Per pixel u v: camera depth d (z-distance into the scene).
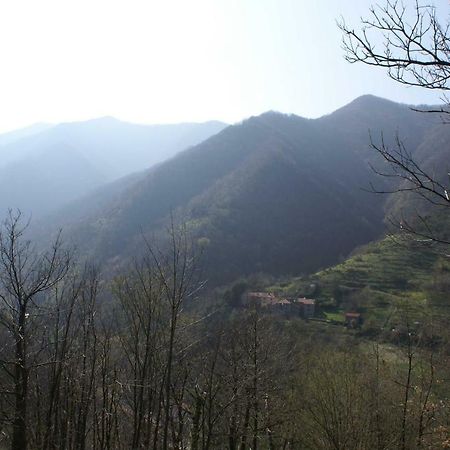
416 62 3.85
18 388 10.21
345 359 19.06
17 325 10.20
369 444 16.48
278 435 19.33
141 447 11.89
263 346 17.34
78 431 13.32
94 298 13.18
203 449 11.74
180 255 10.80
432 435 15.88
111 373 13.99
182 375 12.58
